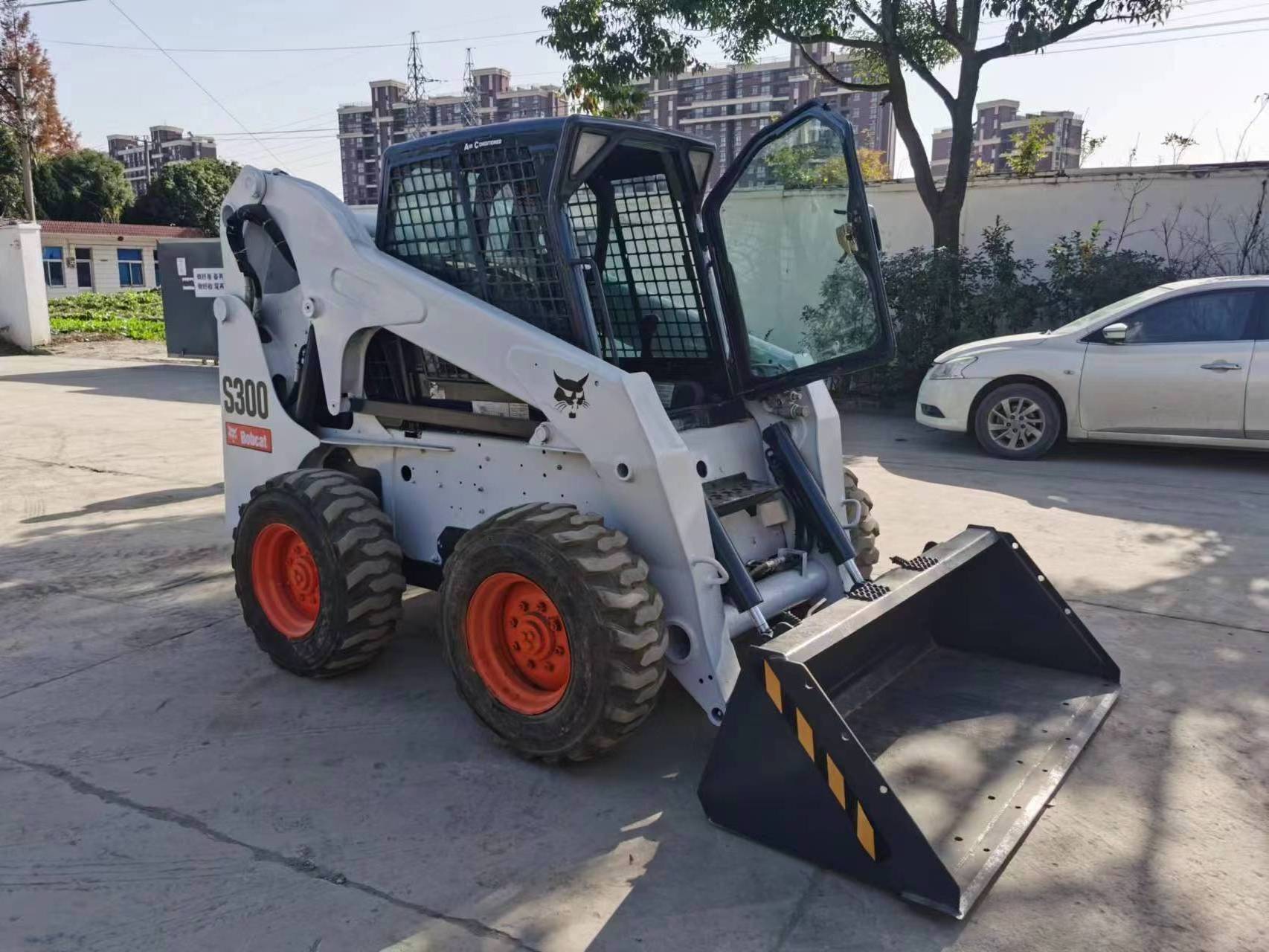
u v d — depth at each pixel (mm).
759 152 3838
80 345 21484
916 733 3436
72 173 46469
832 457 4258
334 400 4250
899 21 12234
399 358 4121
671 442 3322
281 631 4207
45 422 11219
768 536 4031
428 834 3076
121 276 41906
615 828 3107
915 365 11422
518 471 3785
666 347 4383
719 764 3018
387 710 3957
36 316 20688
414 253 3969
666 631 3238
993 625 4043
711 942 2574
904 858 2682
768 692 2850
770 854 2957
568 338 3514
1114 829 3082
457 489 4031
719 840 3033
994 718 3553
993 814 2961
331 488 4004
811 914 2680
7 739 3734
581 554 3166
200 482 8227
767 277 3943
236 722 3859
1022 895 2768
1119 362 8141
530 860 2939
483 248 3691
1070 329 8578
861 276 3688
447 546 4102
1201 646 4512
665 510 3289
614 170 4207
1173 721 3777
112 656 4551
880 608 3182
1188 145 13633
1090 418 8328
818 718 2768
